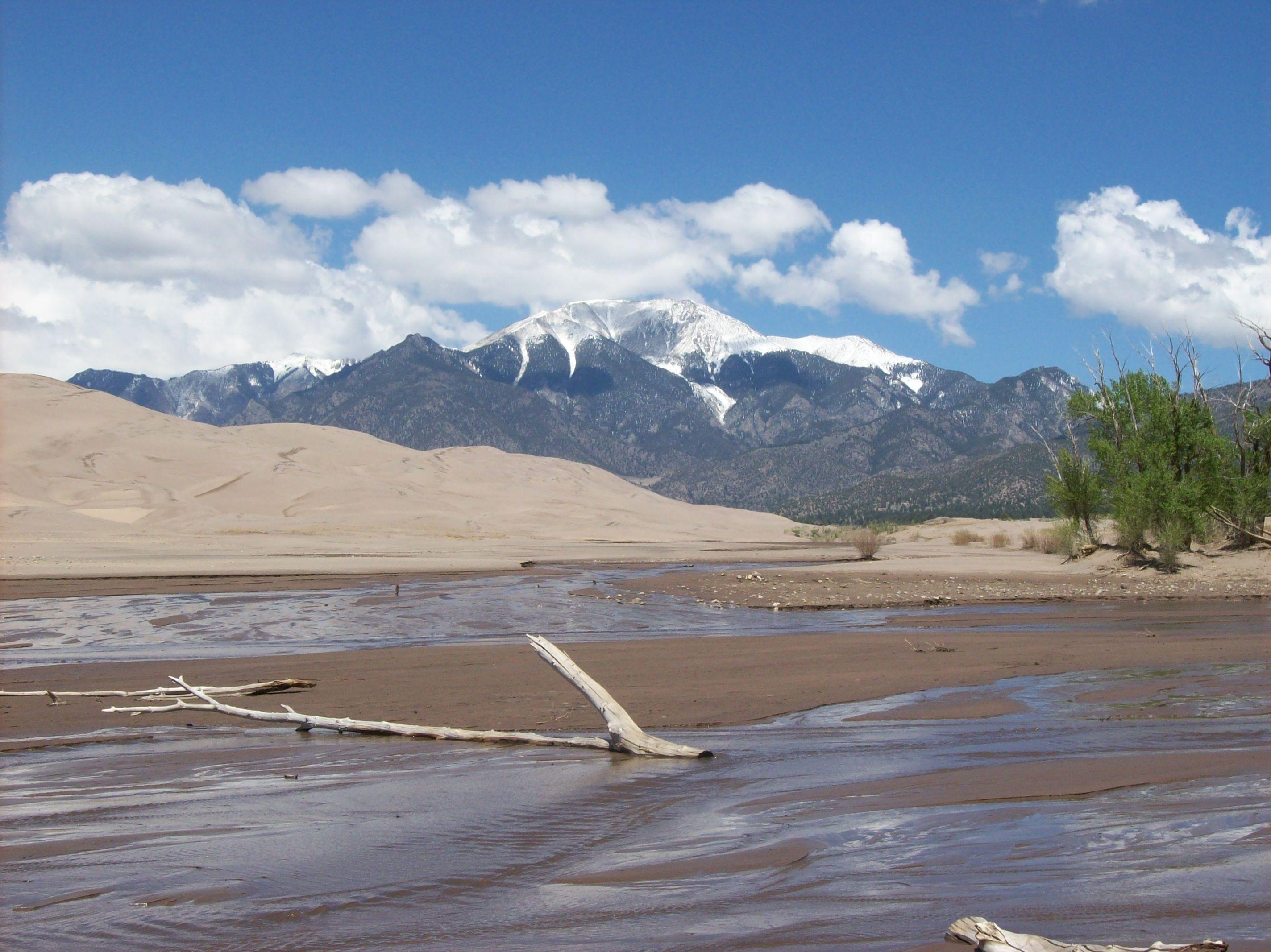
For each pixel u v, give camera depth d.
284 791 7.55
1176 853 5.43
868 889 4.92
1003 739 9.37
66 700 12.81
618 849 5.75
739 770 8.19
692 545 78.31
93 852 5.83
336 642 19.77
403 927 4.52
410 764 8.67
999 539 64.69
